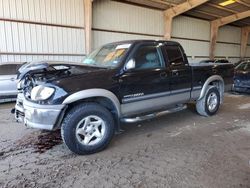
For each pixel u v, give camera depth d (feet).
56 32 30.50
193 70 14.80
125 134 13.30
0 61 26.50
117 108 11.09
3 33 26.30
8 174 8.89
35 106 9.76
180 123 15.35
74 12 31.81
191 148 11.18
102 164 9.64
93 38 34.53
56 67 10.71
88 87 10.08
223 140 12.18
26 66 11.45
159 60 12.89
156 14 43.19
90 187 7.97
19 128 14.65
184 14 48.80
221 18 54.08
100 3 34.40
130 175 8.72
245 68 26.13
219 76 16.96
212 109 17.03
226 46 63.36
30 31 28.25
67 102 9.61
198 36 53.47
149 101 12.46
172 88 13.52
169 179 8.37
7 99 23.59
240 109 19.40
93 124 10.63
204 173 8.74
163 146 11.50
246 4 45.44
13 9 26.63
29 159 10.19
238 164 9.41
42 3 28.78
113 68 11.04
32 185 8.10
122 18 37.70
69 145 10.12
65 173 8.93
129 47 11.77
